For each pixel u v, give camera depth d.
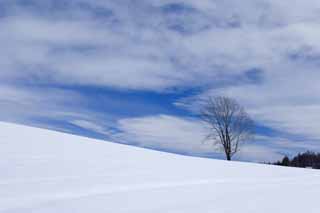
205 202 5.41
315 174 10.61
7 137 12.09
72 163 8.70
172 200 5.55
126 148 13.72
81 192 5.95
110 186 6.54
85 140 14.40
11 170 7.32
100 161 9.49
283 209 4.93
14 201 5.21
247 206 5.14
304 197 5.87
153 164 9.96
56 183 6.47
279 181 8.30
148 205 5.19
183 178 8.00
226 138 31.56
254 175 9.50
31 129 15.26
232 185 7.34
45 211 4.77
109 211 4.84
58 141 12.79
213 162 12.46
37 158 8.98
